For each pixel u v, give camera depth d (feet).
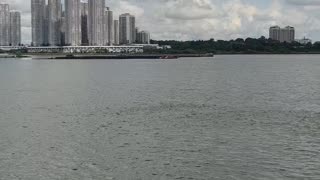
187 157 129.08
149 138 153.07
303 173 114.83
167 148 139.03
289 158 127.65
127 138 153.28
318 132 162.30
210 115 201.46
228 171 116.67
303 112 209.36
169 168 119.03
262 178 111.45
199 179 110.93
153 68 634.43
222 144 144.25
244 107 226.99
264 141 148.25
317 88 327.47
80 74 514.68
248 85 354.95
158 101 252.42
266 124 178.40
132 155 131.13
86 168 119.34
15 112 215.72
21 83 397.39
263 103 242.17
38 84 385.09
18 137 155.84
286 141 148.15
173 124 179.01
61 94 297.33
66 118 195.72
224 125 176.55
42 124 181.27
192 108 223.92
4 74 531.09
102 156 130.21
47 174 114.93
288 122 182.80
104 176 113.09
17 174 114.93
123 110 218.38
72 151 135.95
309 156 129.59
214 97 270.87
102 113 209.26
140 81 402.11
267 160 125.80
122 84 372.38
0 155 131.64
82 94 295.69
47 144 145.07
